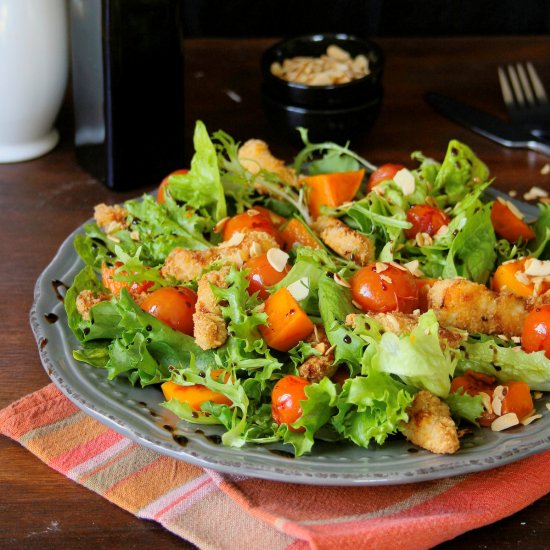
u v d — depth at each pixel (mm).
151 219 740
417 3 1194
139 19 817
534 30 1207
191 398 646
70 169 888
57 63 872
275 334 661
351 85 873
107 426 644
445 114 943
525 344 671
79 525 627
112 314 678
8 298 758
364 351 651
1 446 663
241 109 953
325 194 764
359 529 606
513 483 634
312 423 627
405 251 739
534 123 928
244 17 1180
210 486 639
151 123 848
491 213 756
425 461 619
